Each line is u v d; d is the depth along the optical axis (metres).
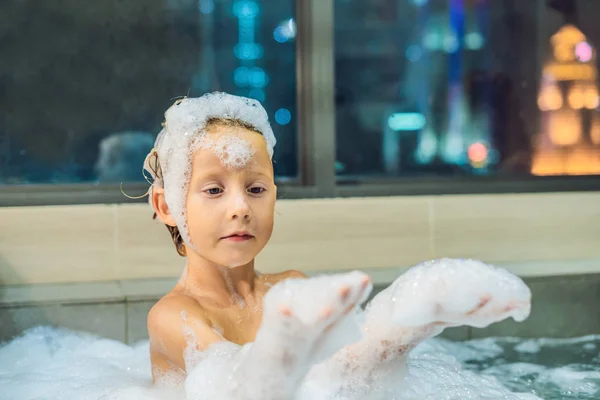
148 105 3.42
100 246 2.58
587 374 1.89
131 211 2.60
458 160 3.36
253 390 1.01
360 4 3.46
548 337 2.42
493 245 2.86
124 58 3.39
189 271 1.45
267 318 0.96
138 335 2.26
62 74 3.29
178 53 3.49
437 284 1.00
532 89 3.33
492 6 3.37
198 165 1.35
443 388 1.41
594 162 3.31
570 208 2.92
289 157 3.23
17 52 3.25
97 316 2.24
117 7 3.38
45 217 2.54
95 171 3.29
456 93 3.39
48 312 2.22
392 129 3.35
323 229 2.73
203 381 1.14
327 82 2.83
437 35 3.44
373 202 2.77
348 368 1.20
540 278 2.46
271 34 3.58
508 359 2.07
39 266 2.53
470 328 2.30
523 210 2.89
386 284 2.41
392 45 3.46
